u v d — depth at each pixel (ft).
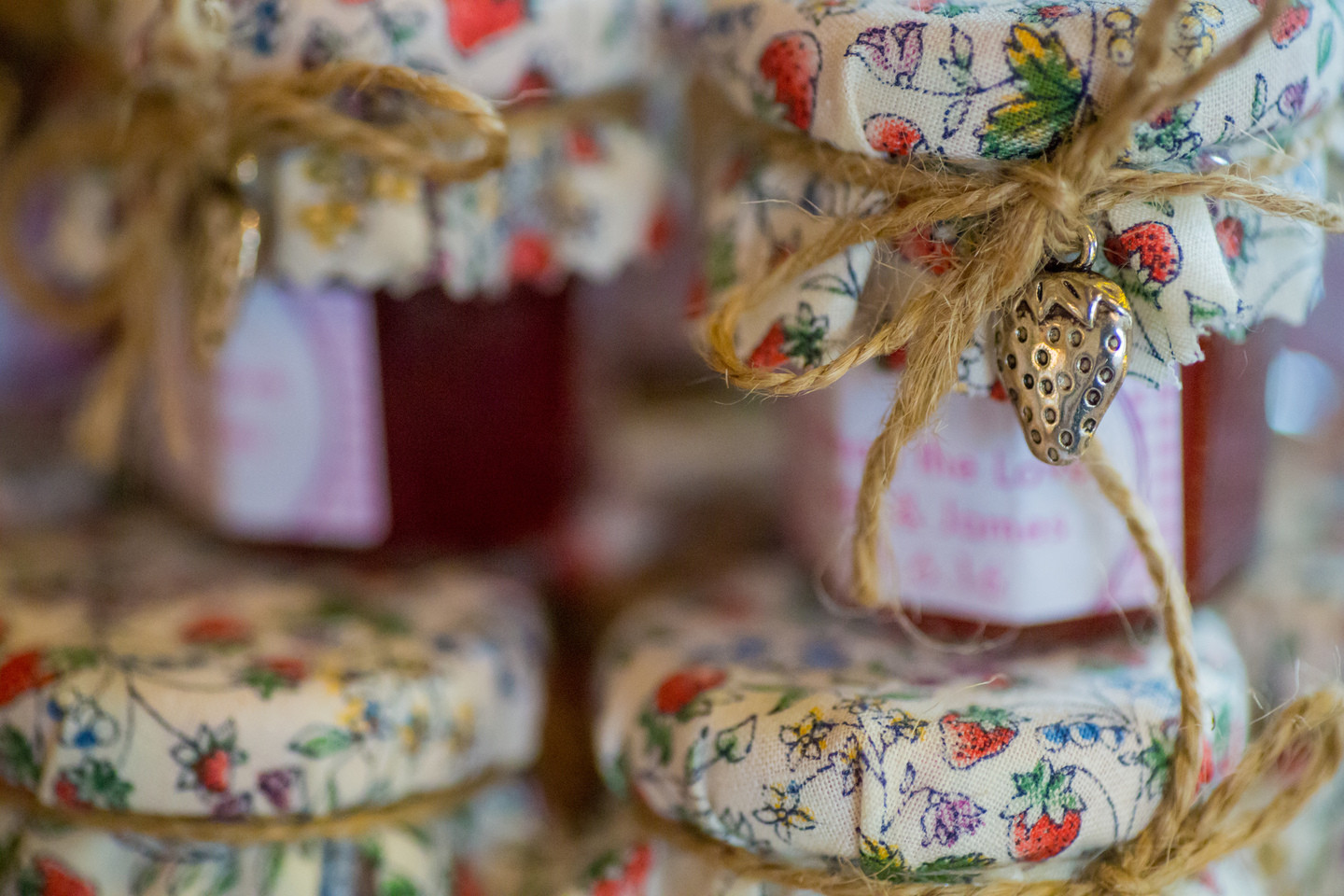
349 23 0.67
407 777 0.68
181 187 0.72
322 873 0.68
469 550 0.78
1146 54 0.59
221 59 0.68
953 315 0.62
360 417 0.74
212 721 0.66
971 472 0.67
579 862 0.70
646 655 0.70
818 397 0.70
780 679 0.67
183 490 0.79
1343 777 0.71
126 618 0.73
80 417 0.84
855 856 0.63
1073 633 0.68
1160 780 0.63
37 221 0.86
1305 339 0.81
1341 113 0.67
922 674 0.68
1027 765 0.63
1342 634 0.72
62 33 0.82
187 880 0.67
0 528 0.82
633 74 0.73
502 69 0.69
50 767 0.66
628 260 0.75
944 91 0.62
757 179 0.67
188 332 0.74
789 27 0.64
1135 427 0.66
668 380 0.98
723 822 0.65
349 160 0.70
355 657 0.70
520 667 0.73
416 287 0.73
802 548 0.74
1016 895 0.63
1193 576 0.68
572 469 0.80
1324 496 0.83
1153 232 0.62
